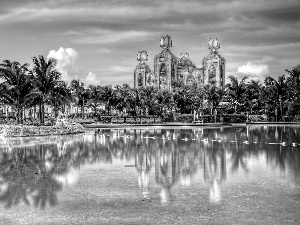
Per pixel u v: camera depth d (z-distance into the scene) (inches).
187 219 392.5
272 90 3718.0
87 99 4343.0
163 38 6560.0
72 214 417.7
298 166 745.0
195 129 2276.1
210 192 516.4
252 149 1088.2
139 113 4008.4
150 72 6948.8
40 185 577.3
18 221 394.0
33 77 2217.0
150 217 401.7
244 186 552.7
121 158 901.8
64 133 1845.5
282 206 438.6
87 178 635.5
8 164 804.0
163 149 1105.4
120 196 500.4
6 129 1663.4
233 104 3725.4
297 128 2386.8
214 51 6540.4
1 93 2119.8
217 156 927.0
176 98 3885.3
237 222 380.8
